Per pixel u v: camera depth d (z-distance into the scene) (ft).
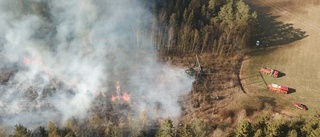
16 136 198.08
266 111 250.57
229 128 239.30
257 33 323.78
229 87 279.28
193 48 309.42
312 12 364.58
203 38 302.66
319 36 332.39
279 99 266.98
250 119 249.96
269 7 369.50
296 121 214.28
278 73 289.33
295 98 267.39
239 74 291.38
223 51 308.19
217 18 313.94
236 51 312.50
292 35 331.57
